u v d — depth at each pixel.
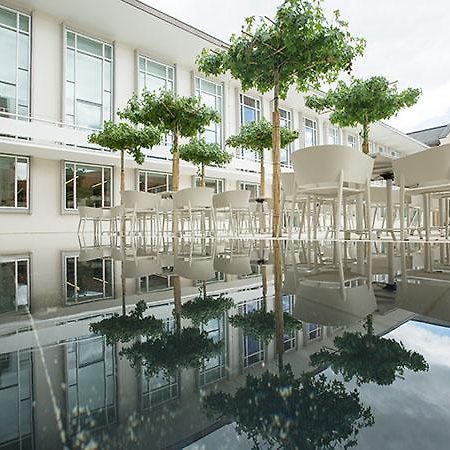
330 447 0.20
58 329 0.50
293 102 14.38
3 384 0.31
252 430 0.22
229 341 0.44
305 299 0.73
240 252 2.30
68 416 0.25
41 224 8.63
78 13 8.83
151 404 0.27
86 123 9.37
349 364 0.35
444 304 0.67
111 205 9.77
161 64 10.84
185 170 10.97
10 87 8.26
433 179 2.36
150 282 1.03
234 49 4.35
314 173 2.51
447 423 0.23
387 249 2.32
